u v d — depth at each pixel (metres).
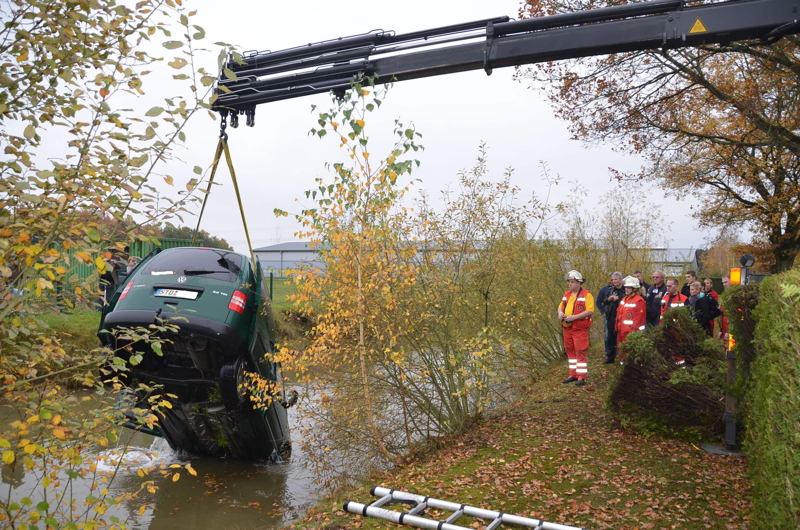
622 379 7.81
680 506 5.34
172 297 6.90
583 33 6.91
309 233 6.83
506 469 6.45
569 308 10.77
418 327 7.75
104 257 3.54
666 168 18.20
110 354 4.08
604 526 4.91
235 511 6.58
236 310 6.97
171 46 3.60
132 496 4.14
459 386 8.24
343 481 7.14
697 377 7.38
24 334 3.58
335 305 7.04
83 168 3.40
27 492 5.69
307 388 7.43
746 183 19.91
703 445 7.21
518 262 11.91
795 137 13.05
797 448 3.07
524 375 12.34
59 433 3.40
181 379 7.05
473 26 7.22
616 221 17.97
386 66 7.50
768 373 4.26
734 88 14.05
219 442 8.05
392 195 6.61
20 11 3.46
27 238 3.21
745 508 5.23
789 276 3.71
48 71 3.50
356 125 6.19
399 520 3.09
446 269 8.61
